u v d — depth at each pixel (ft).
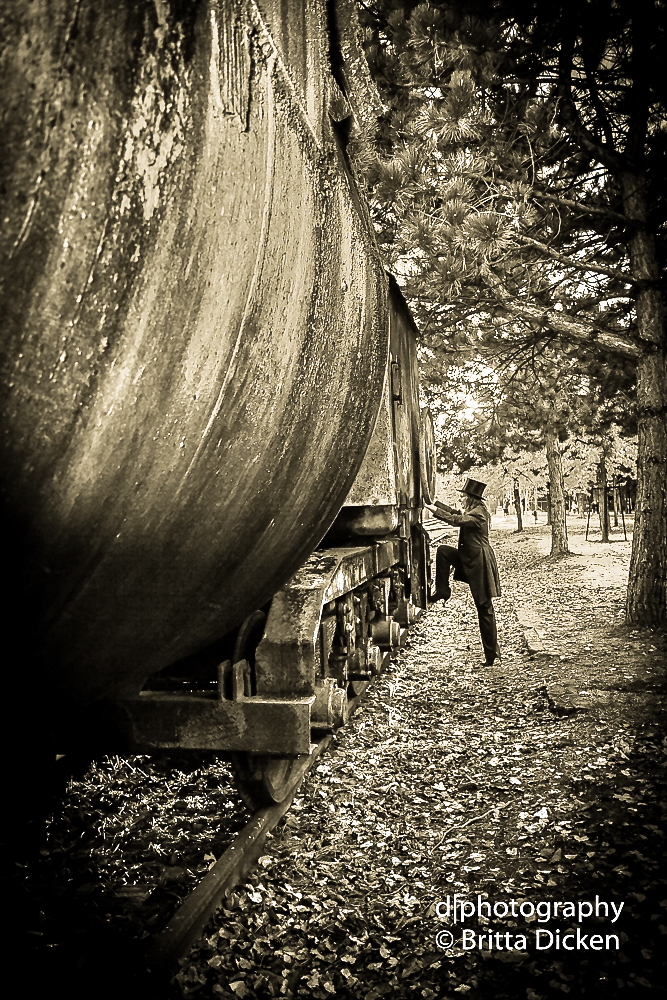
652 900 9.86
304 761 13.43
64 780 11.03
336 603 14.14
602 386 36.58
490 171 24.12
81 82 4.19
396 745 16.90
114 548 5.39
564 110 26.50
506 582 55.01
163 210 4.77
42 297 4.24
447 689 22.56
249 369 6.09
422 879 10.91
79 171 4.24
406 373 22.24
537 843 11.86
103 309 4.55
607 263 31.76
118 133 4.40
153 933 9.12
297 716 9.59
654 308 28.43
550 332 32.68
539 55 25.71
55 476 4.67
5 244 4.06
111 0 4.33
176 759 15.19
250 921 9.43
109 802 13.64
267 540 7.84
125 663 6.79
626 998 8.02
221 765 15.37
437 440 45.16
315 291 7.25
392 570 22.54
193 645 8.18
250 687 10.25
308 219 6.97
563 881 10.59
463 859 11.50
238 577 7.71
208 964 8.45
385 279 10.53
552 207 26.81
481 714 19.57
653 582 28.48
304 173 6.87
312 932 9.43
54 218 4.18
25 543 4.75
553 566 61.26
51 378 4.41
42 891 10.29
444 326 32.91
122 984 7.45
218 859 10.83
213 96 5.10
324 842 11.96
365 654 16.99
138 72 4.49
